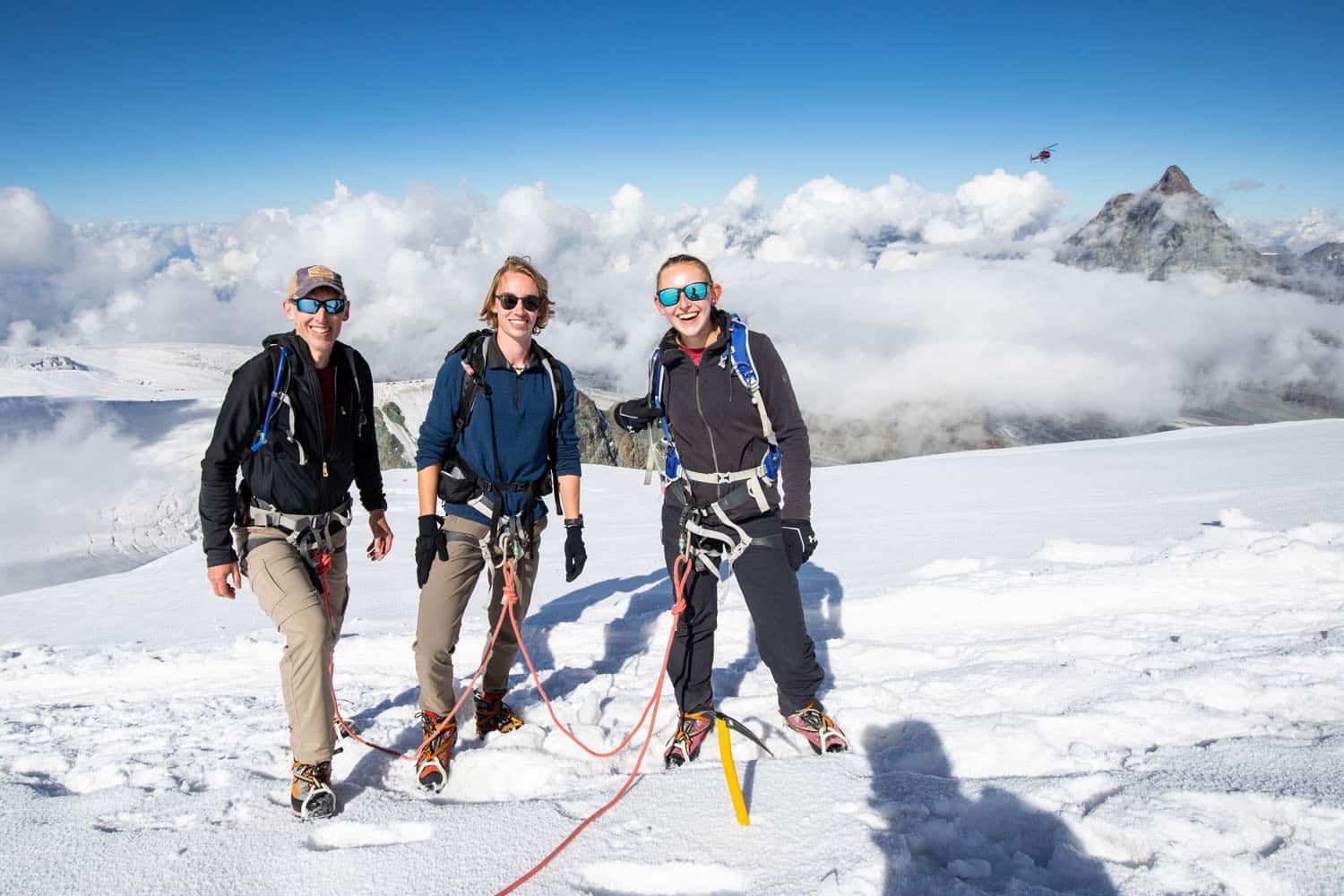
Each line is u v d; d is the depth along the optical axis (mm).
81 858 2662
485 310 3594
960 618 4957
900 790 2721
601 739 3492
